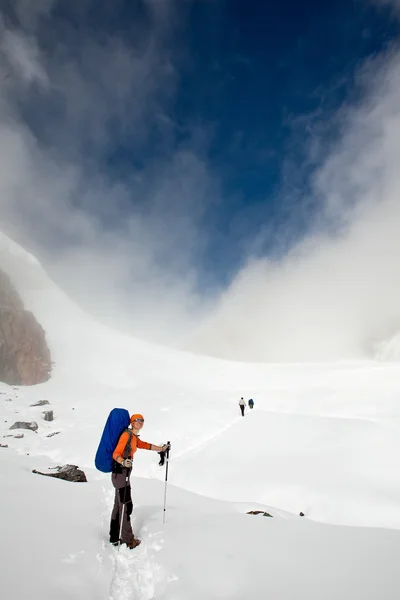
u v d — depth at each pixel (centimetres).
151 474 1816
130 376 5684
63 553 403
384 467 1476
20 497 605
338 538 461
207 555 414
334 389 3572
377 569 354
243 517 595
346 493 1289
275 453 1772
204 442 2239
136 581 390
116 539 476
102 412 3431
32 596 291
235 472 1627
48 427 2944
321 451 1714
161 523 566
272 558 394
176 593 333
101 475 1227
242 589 329
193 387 5144
